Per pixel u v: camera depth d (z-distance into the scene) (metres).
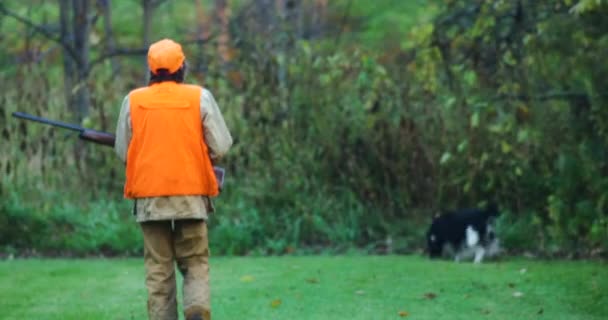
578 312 12.71
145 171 10.10
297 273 16.20
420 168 21.02
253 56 21.70
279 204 20.75
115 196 21.23
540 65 18.64
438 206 20.94
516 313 12.70
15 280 15.74
